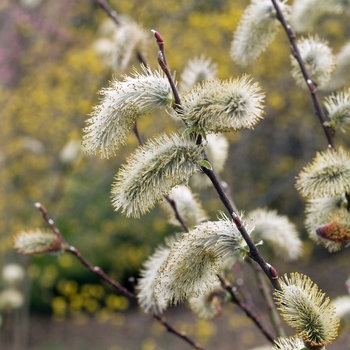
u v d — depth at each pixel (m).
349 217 2.27
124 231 10.53
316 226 2.47
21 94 9.50
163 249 2.45
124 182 1.86
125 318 11.59
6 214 9.27
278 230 2.91
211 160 2.88
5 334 7.71
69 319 12.06
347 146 10.33
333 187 2.19
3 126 9.36
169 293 1.89
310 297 1.72
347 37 9.39
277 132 10.46
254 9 2.85
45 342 11.10
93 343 10.75
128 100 1.88
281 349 1.77
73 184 10.40
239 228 1.82
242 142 10.27
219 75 8.91
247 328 10.21
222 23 8.79
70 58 9.23
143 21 9.54
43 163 9.51
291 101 9.82
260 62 9.05
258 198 10.75
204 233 1.87
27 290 7.81
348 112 2.45
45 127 9.58
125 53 3.14
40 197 9.41
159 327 9.52
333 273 11.95
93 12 10.64
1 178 9.25
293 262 12.27
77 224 10.76
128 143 9.04
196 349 2.83
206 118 1.80
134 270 12.21
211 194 9.90
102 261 11.69
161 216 9.77
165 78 1.95
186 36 9.25
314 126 9.98
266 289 3.00
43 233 2.87
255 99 1.83
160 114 9.18
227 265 2.52
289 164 10.70
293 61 2.88
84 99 9.53
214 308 2.62
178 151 1.86
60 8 9.79
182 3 9.50
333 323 1.71
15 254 8.43
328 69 2.79
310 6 3.06
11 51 9.88
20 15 9.55
